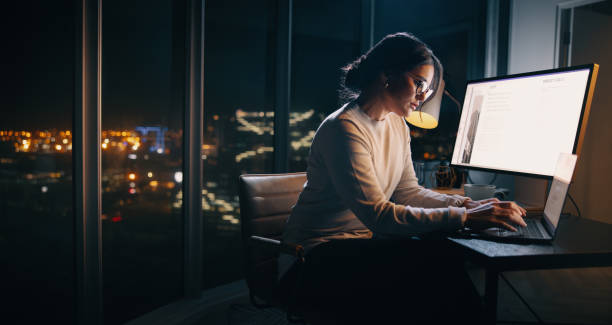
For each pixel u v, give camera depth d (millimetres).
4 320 1513
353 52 3268
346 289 1058
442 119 3057
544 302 2021
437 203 1336
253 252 1364
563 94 1354
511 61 2812
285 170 2785
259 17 2703
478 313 922
